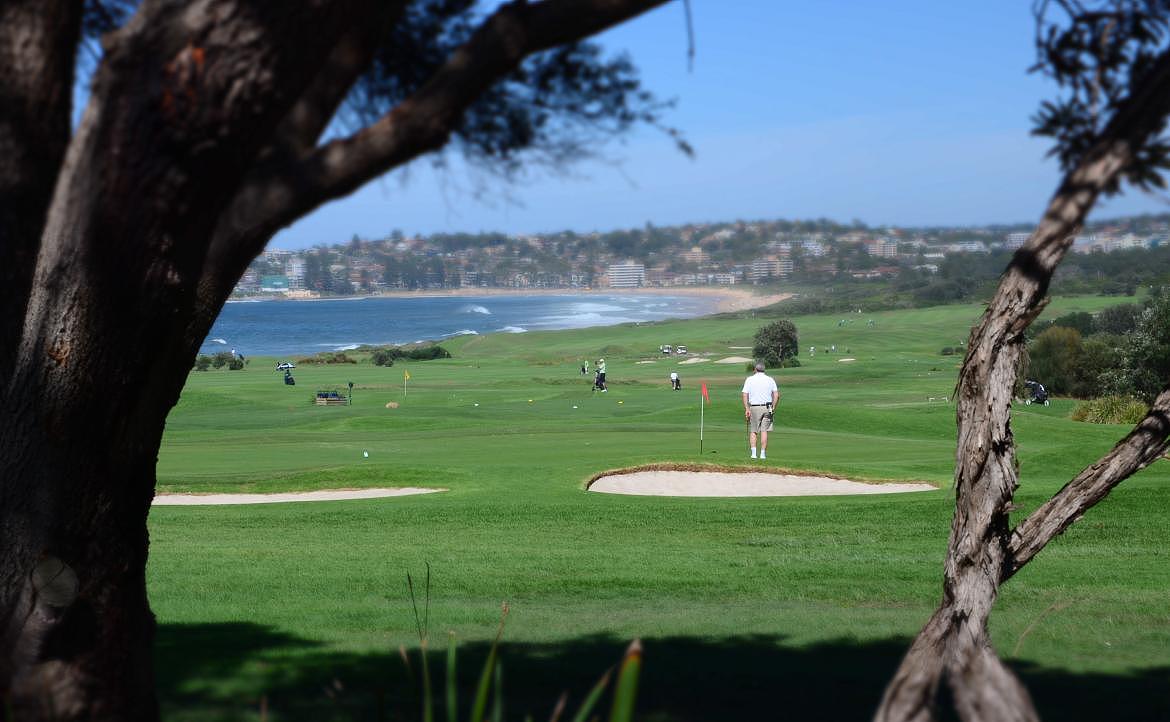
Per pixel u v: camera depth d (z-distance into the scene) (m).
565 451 26.33
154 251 3.51
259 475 22.23
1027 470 20.58
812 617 9.45
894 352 101.81
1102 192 3.52
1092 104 3.54
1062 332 58.50
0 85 3.61
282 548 13.88
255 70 3.27
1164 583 10.52
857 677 6.95
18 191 3.71
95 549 4.07
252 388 65.56
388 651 7.77
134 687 4.28
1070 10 3.55
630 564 12.39
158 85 3.26
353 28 3.58
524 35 3.30
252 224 3.57
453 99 3.35
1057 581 10.68
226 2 3.22
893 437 32.59
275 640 8.27
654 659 7.57
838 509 16.25
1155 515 14.23
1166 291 43.97
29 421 3.82
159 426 4.11
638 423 36.16
